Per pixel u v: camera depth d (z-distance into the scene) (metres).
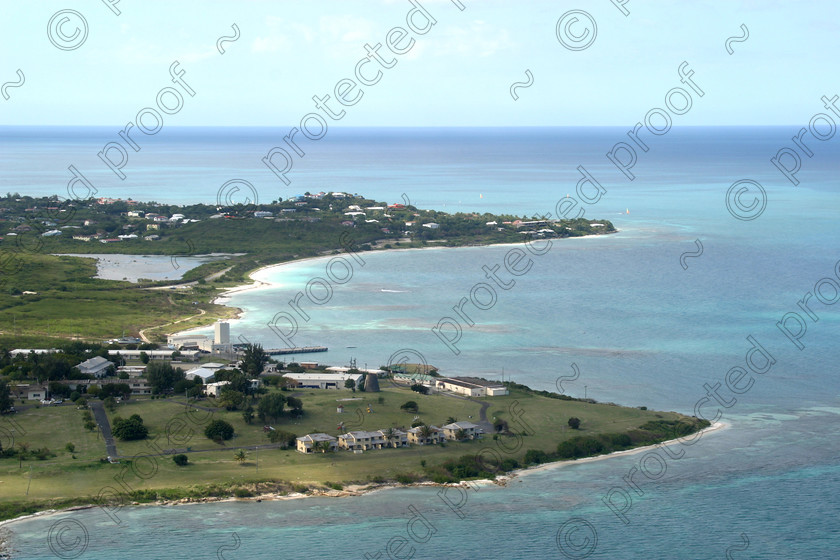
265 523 144.38
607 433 184.12
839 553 137.62
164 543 137.25
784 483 162.62
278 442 174.50
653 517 149.25
